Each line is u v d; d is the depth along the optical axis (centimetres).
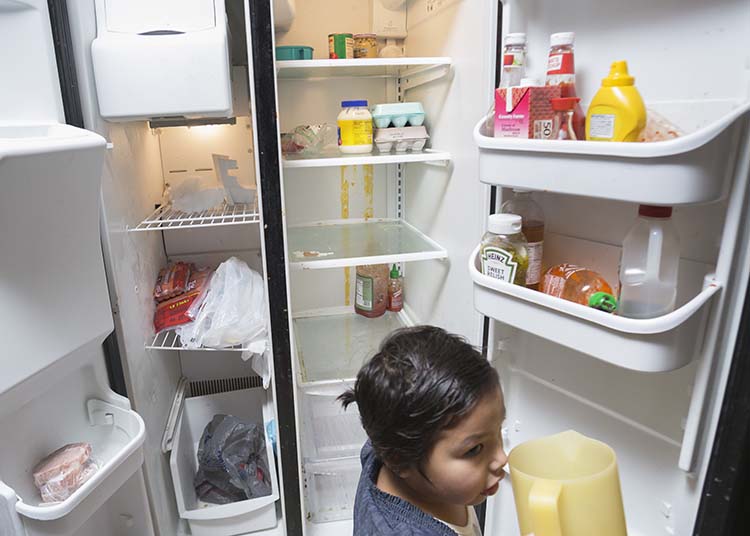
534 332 92
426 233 166
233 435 160
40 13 92
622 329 76
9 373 70
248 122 169
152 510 128
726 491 75
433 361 62
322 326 186
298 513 135
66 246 80
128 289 122
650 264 81
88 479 82
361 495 70
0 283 68
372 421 64
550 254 110
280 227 115
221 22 114
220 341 134
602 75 92
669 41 81
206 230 176
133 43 108
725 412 74
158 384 146
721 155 69
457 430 59
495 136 93
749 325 70
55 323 78
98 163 83
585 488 66
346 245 159
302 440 152
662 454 93
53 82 95
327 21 171
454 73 131
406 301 197
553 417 115
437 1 142
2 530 73
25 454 84
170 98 111
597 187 76
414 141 147
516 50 97
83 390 100
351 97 178
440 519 68
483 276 100
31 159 66
